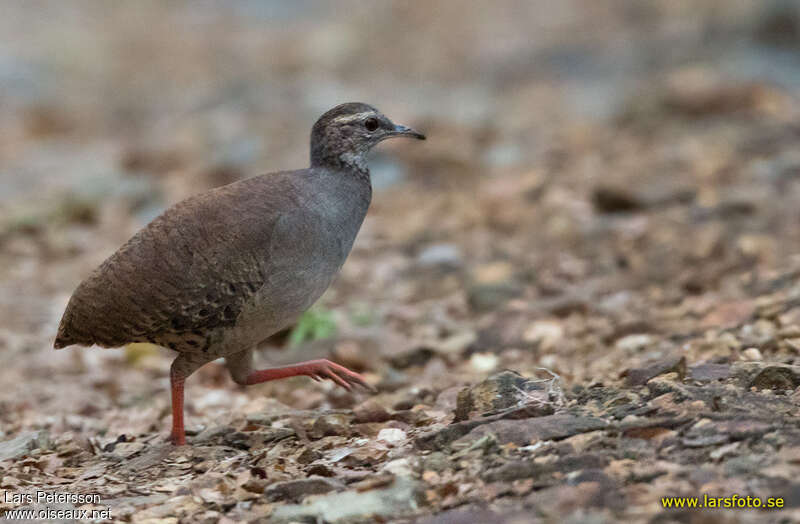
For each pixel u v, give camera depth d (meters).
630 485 6.77
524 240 16.12
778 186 16.66
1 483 8.44
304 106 27.48
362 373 11.74
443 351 12.12
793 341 9.79
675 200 16.55
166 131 26.47
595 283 13.80
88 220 19.19
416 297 14.52
